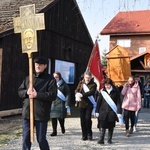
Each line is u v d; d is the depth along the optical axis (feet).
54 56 58.23
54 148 23.75
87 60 75.92
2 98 42.04
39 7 52.54
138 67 85.05
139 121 40.68
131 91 29.71
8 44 43.11
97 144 25.40
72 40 66.80
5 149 23.11
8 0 56.49
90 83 26.25
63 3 61.57
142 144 25.94
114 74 45.27
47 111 17.51
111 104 25.03
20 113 45.21
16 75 45.34
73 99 66.59
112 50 45.42
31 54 18.20
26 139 17.62
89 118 26.23
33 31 18.20
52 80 17.79
